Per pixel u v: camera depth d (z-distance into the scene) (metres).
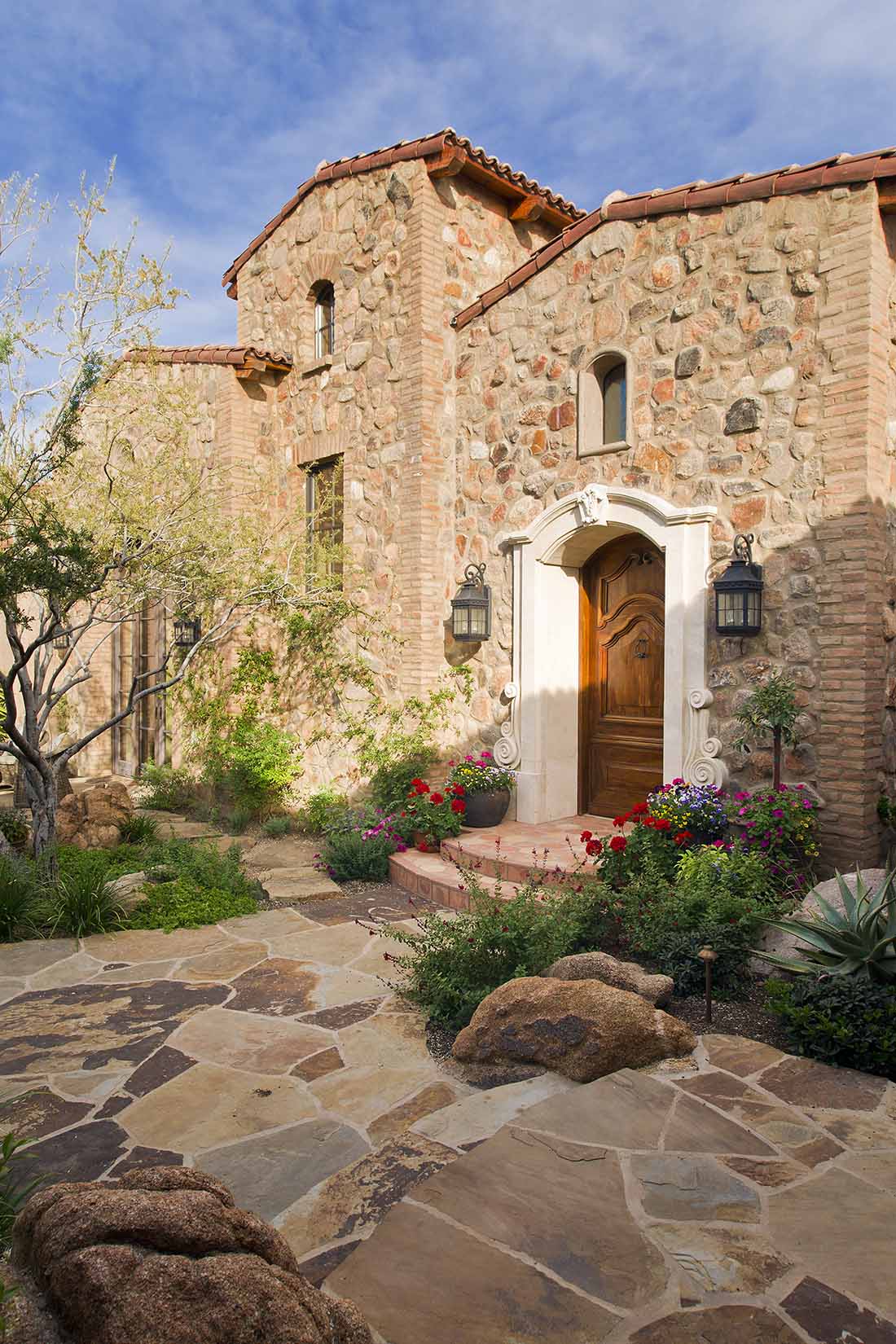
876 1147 2.91
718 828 5.57
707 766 6.02
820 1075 3.46
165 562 7.24
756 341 5.89
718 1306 2.12
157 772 10.79
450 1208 2.52
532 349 7.54
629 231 6.66
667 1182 2.68
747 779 5.93
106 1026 4.24
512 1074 3.58
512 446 7.77
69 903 5.87
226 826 9.45
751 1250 2.34
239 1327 1.52
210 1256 1.66
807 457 5.63
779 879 5.12
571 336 7.16
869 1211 2.53
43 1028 4.22
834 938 4.04
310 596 8.59
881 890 4.25
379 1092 3.52
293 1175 2.88
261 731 9.59
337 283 9.12
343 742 9.00
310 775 9.45
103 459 7.55
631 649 7.59
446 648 8.36
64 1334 1.53
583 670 7.92
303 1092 3.52
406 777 7.91
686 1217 2.49
